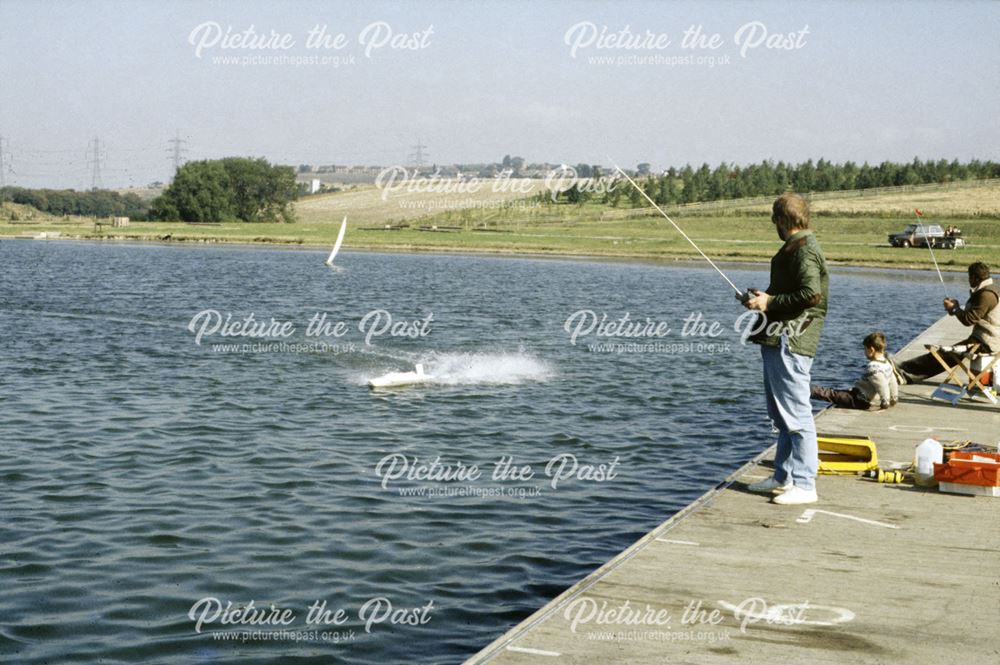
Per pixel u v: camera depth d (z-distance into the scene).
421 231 106.81
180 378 19.83
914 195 122.75
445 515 11.00
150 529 10.31
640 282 52.69
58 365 21.42
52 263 63.97
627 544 10.17
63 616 8.09
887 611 6.64
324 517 10.83
